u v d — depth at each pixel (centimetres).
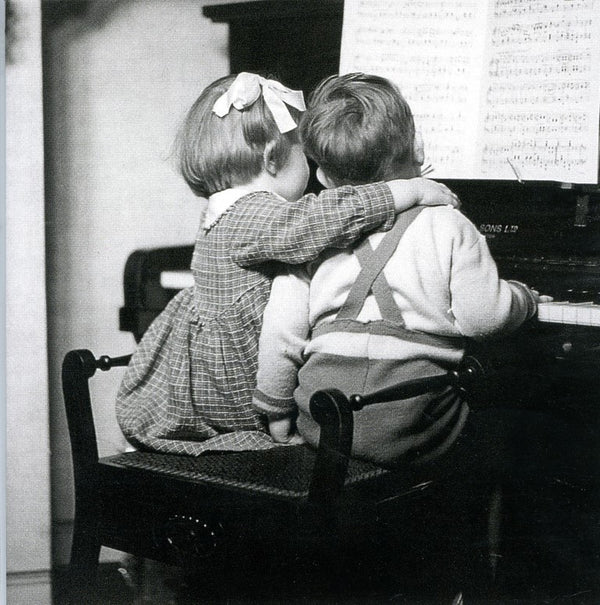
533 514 165
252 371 135
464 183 162
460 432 129
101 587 161
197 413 140
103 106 223
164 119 233
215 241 134
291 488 114
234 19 185
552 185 148
